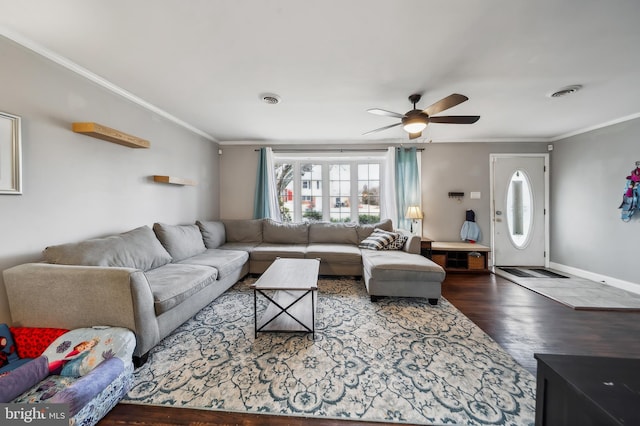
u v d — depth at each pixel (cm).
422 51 181
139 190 271
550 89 241
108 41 169
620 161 323
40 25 153
